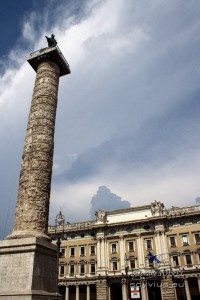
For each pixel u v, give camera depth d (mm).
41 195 19891
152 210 53844
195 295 47375
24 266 16156
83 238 57156
